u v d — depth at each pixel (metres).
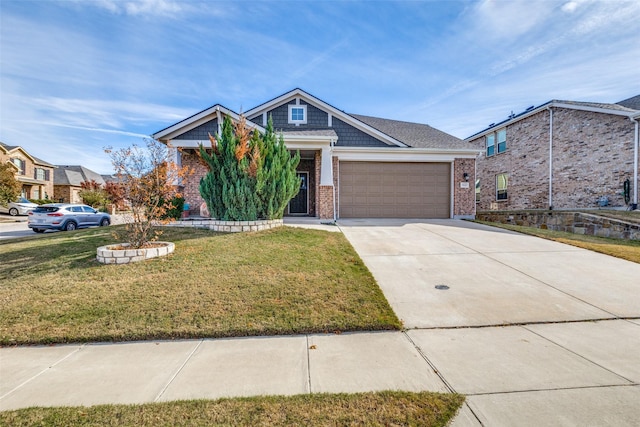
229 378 2.82
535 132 17.11
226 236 7.93
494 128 20.00
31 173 32.75
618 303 4.50
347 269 5.82
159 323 3.89
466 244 7.83
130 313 4.13
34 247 7.40
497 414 2.28
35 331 3.73
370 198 13.39
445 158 13.46
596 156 14.05
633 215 10.66
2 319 4.01
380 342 3.53
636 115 12.37
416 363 3.05
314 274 5.51
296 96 13.89
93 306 4.32
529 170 17.53
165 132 12.58
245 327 3.81
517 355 3.19
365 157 13.27
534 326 3.88
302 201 15.92
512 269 5.96
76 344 3.55
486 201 21.16
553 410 2.32
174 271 5.56
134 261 6.07
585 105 14.48
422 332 3.76
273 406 2.38
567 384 2.66
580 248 7.43
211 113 12.75
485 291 4.95
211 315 4.09
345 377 2.81
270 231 8.56
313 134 12.63
